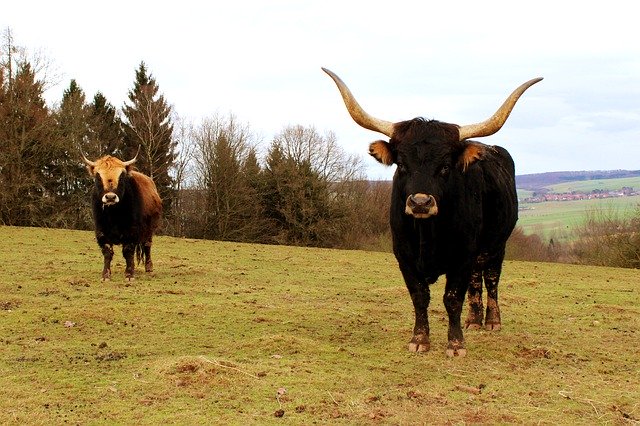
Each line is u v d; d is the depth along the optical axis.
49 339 8.88
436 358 8.39
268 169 53.88
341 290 15.13
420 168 7.93
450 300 8.70
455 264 8.66
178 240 29.66
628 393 7.15
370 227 55.88
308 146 54.19
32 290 12.93
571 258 43.88
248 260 22.22
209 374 7.16
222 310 11.18
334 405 6.44
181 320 10.29
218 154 51.31
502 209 9.82
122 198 14.55
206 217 51.84
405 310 12.25
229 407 6.31
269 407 6.34
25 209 43.03
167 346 8.66
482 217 9.16
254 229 52.28
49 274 15.52
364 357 8.36
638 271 26.75
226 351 8.44
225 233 51.38
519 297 14.49
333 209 53.28
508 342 9.43
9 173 42.47
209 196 51.81
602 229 38.84
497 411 6.40
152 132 53.53
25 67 43.47
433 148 7.96
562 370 8.07
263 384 6.99
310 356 8.27
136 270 17.11
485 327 10.65
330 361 8.08
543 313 12.51
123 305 11.27
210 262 20.70
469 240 8.58
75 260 18.91
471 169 8.69
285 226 54.12
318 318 10.90
